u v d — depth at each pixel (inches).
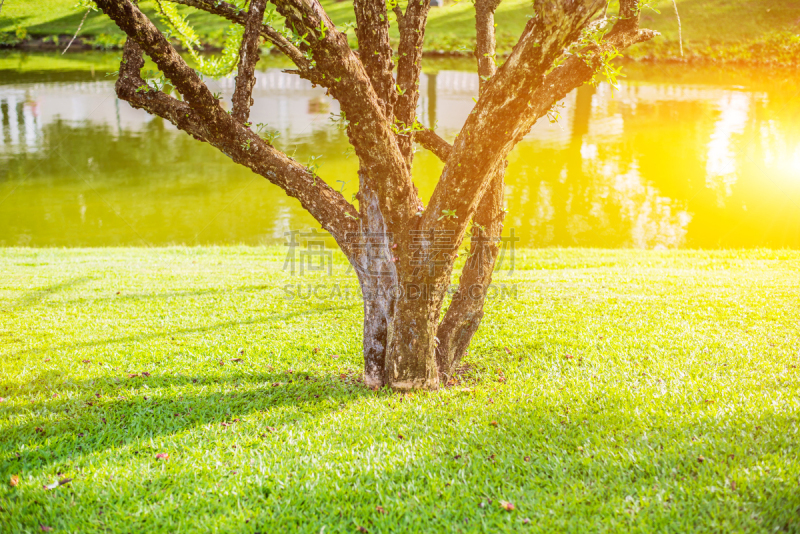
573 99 824.3
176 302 260.8
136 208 456.4
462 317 176.9
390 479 123.1
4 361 192.9
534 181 505.4
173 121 140.9
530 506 112.6
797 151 576.7
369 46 140.6
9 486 122.4
